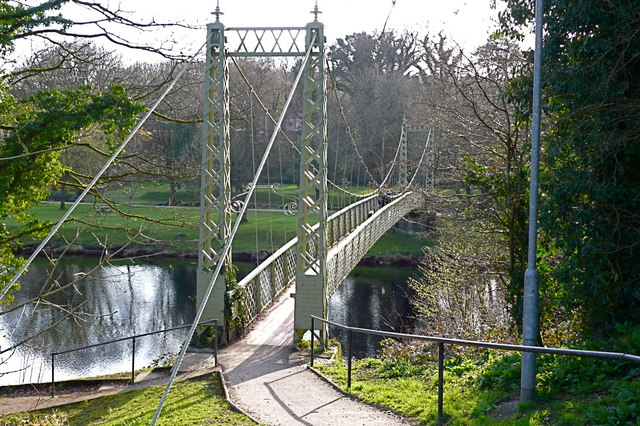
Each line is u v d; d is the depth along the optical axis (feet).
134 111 32.73
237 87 78.38
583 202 25.00
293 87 32.35
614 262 24.43
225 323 35.22
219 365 30.68
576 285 24.95
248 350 33.78
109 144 33.88
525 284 18.48
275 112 97.45
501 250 39.40
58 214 99.19
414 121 98.17
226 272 35.35
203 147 35.09
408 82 124.36
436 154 45.16
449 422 17.58
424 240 111.34
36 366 49.34
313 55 34.65
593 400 16.37
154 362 34.06
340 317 73.15
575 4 24.68
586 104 24.32
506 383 20.07
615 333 23.25
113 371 48.01
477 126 37.88
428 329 50.01
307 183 34.91
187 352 33.81
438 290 54.29
